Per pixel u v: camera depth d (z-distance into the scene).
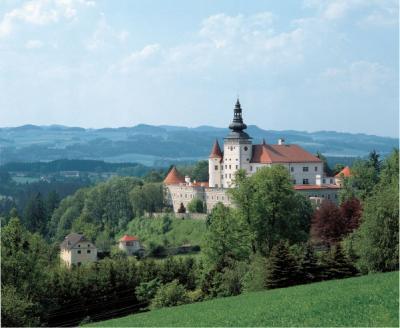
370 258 101.88
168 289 112.56
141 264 130.50
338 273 103.44
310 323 62.06
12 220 104.44
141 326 76.12
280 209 134.25
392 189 108.56
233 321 69.88
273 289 97.31
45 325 108.62
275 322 65.31
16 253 100.25
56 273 118.44
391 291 72.81
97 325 81.06
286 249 105.06
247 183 135.88
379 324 57.72
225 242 126.31
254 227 132.75
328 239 150.88
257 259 113.19
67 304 116.25
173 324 74.31
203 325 70.50
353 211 155.25
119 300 122.50
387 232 100.94
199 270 128.62
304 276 103.38
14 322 91.50
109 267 125.06
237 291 111.31
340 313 64.12
